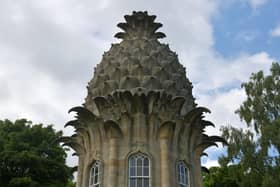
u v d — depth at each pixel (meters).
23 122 58.94
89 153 33.12
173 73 35.97
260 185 53.47
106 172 31.05
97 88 35.03
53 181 52.59
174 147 32.19
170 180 30.38
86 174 32.41
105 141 32.31
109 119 32.22
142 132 32.09
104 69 36.31
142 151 31.34
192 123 33.50
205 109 32.69
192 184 32.22
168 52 38.34
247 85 59.78
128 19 40.41
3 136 55.28
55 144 56.47
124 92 32.56
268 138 53.03
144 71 34.53
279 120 53.28
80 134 34.41
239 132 56.81
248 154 54.50
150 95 32.69
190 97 36.25
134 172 30.73
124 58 35.75
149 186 30.20
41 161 51.88
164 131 31.94
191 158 33.31
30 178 48.72
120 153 31.34
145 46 37.31
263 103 57.03
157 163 31.11
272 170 52.34
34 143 56.12
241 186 54.72
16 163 49.50
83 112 32.84
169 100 33.44
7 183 49.69
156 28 40.72
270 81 58.09
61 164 54.31
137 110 32.75
